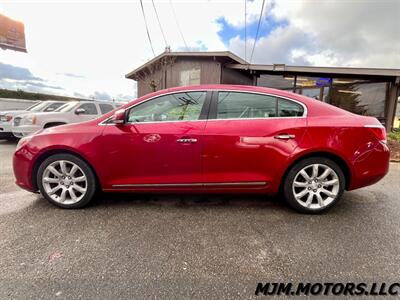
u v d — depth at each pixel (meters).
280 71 11.12
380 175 2.77
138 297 1.57
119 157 2.74
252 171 2.73
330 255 2.02
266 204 3.07
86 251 2.04
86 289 1.63
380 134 2.76
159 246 2.13
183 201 3.14
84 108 7.48
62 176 2.83
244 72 12.13
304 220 2.65
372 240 2.26
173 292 1.61
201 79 11.71
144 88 14.45
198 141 2.69
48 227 2.43
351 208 2.98
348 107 11.39
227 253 2.04
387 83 10.74
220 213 2.80
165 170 2.76
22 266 1.84
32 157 2.78
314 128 2.67
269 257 1.99
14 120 6.73
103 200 3.15
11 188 3.54
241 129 2.70
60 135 2.77
